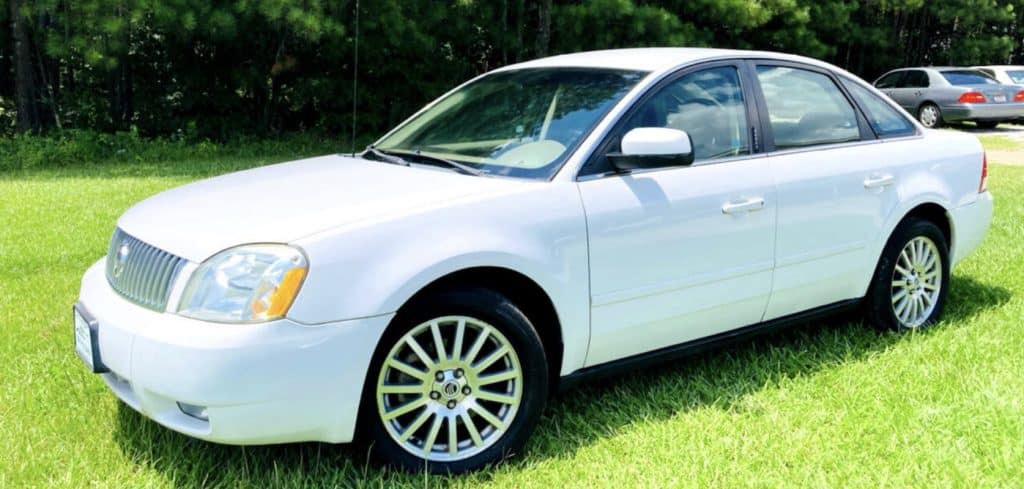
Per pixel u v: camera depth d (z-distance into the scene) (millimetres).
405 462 2889
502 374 2998
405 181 3197
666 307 3396
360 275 2682
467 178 3213
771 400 3486
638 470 2928
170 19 11281
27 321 4445
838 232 3955
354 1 12922
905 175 4242
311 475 2883
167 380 2572
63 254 5887
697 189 3432
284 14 11680
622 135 3348
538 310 3156
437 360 2898
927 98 18484
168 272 2738
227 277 2619
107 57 11438
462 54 15523
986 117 17938
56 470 2908
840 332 4355
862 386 3613
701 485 2805
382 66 14414
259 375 2545
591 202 3156
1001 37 24094
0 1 12484
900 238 4250
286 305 2582
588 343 3215
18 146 11875
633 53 4020
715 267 3514
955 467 2889
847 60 22969
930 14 24500
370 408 2803
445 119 4008
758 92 3852
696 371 3834
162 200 3330
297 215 2824
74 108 13578
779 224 3701
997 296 4996
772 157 3760
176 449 3043
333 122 15039
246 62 14141
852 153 4059
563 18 14312
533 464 2998
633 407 3438
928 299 4512
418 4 13398
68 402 3438
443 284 2898
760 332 3844
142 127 14031
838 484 2822
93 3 10891
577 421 3309
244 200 3084
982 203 4703
